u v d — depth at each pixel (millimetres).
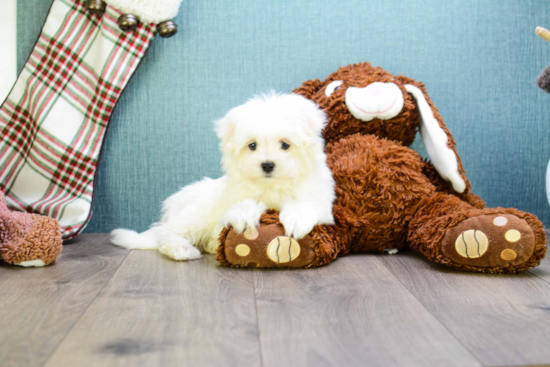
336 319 908
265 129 1230
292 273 1236
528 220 1197
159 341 809
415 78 1766
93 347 784
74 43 1638
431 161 1552
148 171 1739
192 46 1712
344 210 1409
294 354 762
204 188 1493
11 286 1109
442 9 1753
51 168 1630
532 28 1775
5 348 780
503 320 902
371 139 1496
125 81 1626
